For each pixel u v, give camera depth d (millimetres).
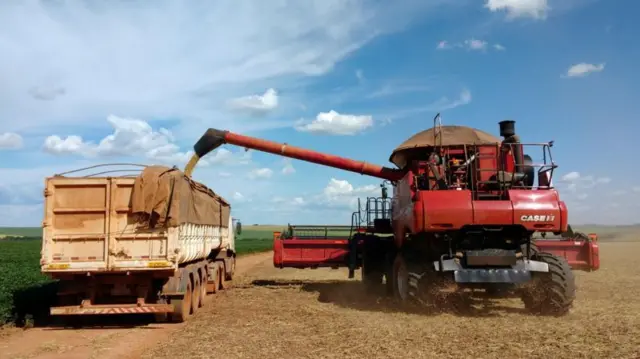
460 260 12555
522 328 10938
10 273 22125
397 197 15688
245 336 10953
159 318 13312
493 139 14938
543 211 12320
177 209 12688
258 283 23031
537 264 12391
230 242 24078
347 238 20719
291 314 13781
